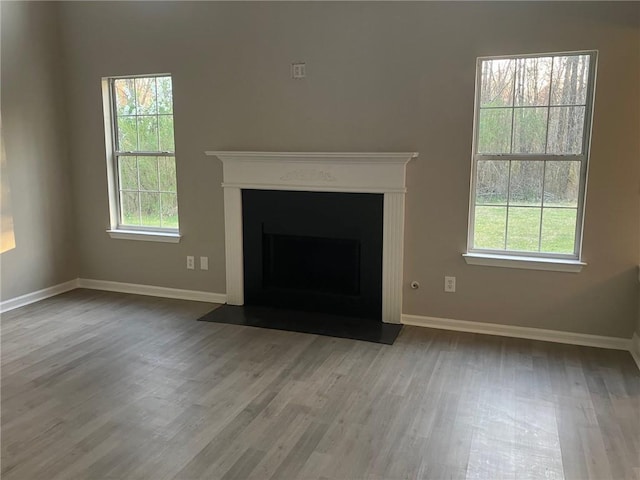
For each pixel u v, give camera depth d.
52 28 4.83
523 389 3.06
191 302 4.78
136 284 5.08
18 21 4.52
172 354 3.58
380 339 3.84
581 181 3.65
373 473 2.28
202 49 4.42
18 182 4.62
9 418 2.74
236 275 4.61
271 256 4.53
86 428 2.65
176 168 4.70
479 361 3.46
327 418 2.74
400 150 3.99
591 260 3.65
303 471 2.29
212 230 4.68
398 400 2.93
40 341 3.83
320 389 3.06
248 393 3.02
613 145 3.48
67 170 5.11
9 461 2.37
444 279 4.03
